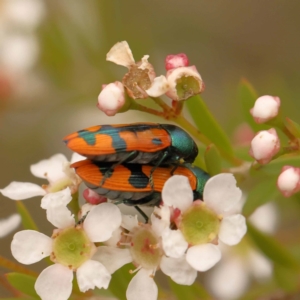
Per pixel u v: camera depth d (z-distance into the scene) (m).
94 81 0.21
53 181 0.17
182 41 0.30
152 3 0.30
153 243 0.16
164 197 0.16
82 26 0.21
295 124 0.17
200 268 0.16
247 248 0.21
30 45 0.22
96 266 0.16
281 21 0.30
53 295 0.16
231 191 0.16
